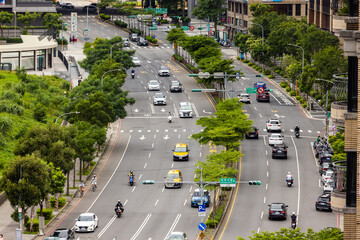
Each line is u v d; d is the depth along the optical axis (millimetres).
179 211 123875
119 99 167125
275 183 138625
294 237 83438
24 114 173500
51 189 115438
